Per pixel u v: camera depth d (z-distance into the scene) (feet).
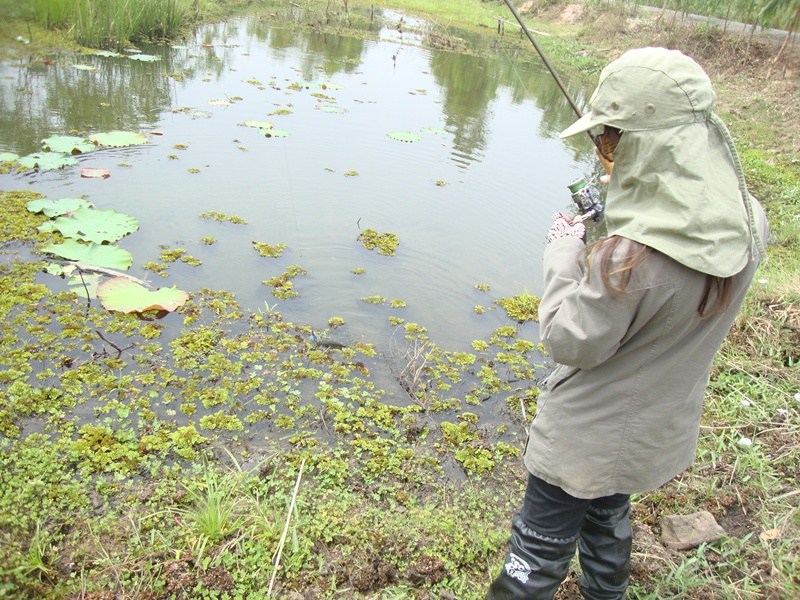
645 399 5.90
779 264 17.58
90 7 32.86
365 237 18.15
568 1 69.72
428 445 11.60
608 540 7.25
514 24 65.36
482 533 9.62
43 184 18.62
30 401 11.13
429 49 46.83
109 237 16.24
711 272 5.15
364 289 15.89
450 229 19.39
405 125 28.32
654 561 8.93
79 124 23.41
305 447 11.10
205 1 47.75
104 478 9.92
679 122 5.18
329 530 9.32
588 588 7.61
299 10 52.85
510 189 22.85
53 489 9.45
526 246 19.10
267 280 15.65
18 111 23.95
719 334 5.91
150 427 11.09
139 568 8.36
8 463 9.80
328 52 41.04
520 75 42.65
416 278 16.63
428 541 9.36
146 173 20.17
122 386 11.87
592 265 5.42
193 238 16.97
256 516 9.23
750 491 10.12
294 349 13.56
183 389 12.07
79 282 14.67
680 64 5.24
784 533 9.20
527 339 15.06
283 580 8.48
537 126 31.17
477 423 12.32
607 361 5.89
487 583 8.84
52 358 12.33
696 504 9.99
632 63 5.31
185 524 9.14
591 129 5.64
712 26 48.32
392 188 21.59
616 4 61.36
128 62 31.86
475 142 27.50
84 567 8.33
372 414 12.06
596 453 6.08
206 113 26.21
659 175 5.23
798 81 38.27
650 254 5.24
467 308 15.87
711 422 11.60
